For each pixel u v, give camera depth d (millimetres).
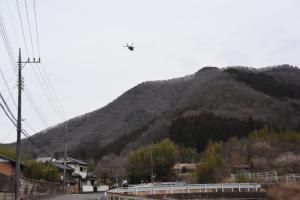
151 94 188875
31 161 54781
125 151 118562
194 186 45375
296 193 41062
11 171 39844
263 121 113188
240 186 46188
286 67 195625
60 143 87375
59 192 56969
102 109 174625
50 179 56125
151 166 82312
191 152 102688
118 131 147750
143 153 90625
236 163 82438
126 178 92062
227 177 67438
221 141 98312
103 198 38688
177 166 96625
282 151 86125
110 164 104250
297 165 71625
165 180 87375
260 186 46562
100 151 122000
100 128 148250
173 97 190500
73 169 77750
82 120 157625
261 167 77000
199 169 72188
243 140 96750
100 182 96312
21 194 31266
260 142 90312
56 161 78500
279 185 45750
